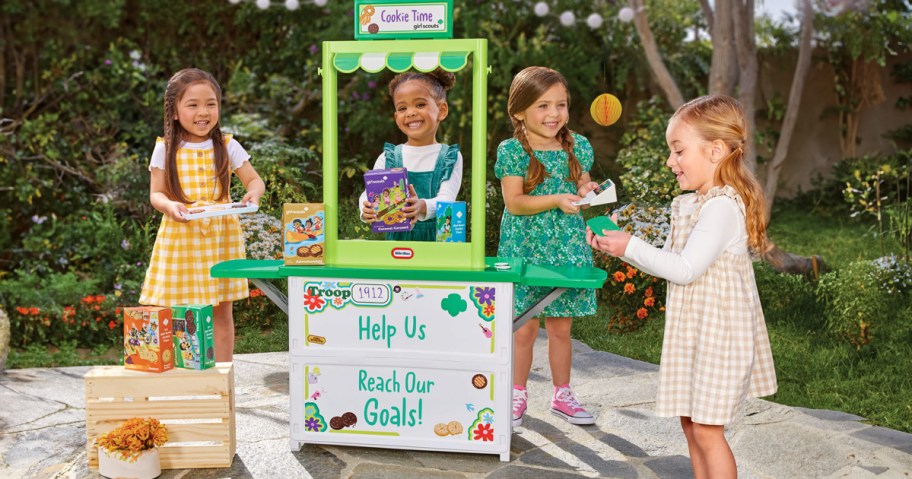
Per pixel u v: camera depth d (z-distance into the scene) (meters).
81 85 7.29
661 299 5.05
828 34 9.60
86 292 5.42
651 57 7.40
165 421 2.83
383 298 2.84
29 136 6.79
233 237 3.54
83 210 6.51
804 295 5.45
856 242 7.60
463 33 7.95
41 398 3.65
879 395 3.71
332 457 2.93
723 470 2.27
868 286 4.86
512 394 3.10
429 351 2.84
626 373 4.02
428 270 2.78
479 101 2.73
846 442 3.07
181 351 2.88
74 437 3.16
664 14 9.50
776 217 9.14
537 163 3.20
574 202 3.01
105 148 7.19
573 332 4.91
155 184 3.42
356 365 2.89
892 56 9.93
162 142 3.44
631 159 6.79
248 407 3.49
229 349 3.60
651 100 8.62
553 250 3.23
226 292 3.52
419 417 2.88
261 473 2.79
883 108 10.00
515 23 8.11
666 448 3.05
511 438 3.12
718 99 2.33
